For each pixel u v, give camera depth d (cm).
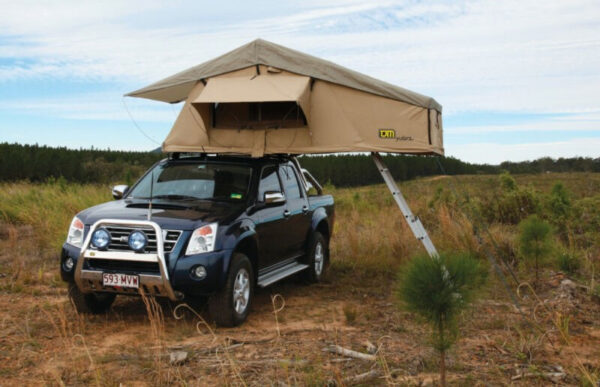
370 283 818
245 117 715
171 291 523
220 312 553
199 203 618
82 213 587
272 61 698
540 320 583
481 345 491
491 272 809
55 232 1095
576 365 436
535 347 475
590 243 996
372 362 437
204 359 448
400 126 693
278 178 727
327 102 689
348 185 7706
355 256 960
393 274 877
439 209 1255
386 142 686
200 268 530
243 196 639
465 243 967
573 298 666
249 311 594
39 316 589
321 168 7456
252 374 410
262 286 621
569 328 552
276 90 659
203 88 729
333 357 454
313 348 480
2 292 697
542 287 737
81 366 427
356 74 694
